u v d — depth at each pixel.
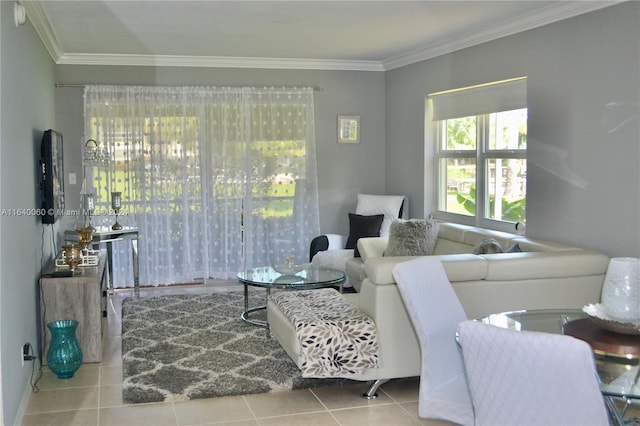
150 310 5.87
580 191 4.64
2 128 3.15
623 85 4.23
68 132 6.86
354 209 7.82
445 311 2.99
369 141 7.82
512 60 5.38
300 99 7.47
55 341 4.11
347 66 7.59
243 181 7.34
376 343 3.64
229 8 4.75
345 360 3.61
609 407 2.62
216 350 4.64
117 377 4.17
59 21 5.16
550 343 1.79
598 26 4.43
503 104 5.61
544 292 3.88
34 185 4.55
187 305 6.05
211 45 6.38
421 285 2.88
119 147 6.94
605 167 4.40
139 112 6.96
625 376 2.17
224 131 7.23
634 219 4.17
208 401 3.73
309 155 7.55
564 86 4.78
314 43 6.31
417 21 5.27
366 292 3.78
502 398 1.95
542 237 5.08
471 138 6.27
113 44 6.25
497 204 5.88
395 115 7.55
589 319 2.79
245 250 7.39
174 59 7.04
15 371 3.39
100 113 6.88
